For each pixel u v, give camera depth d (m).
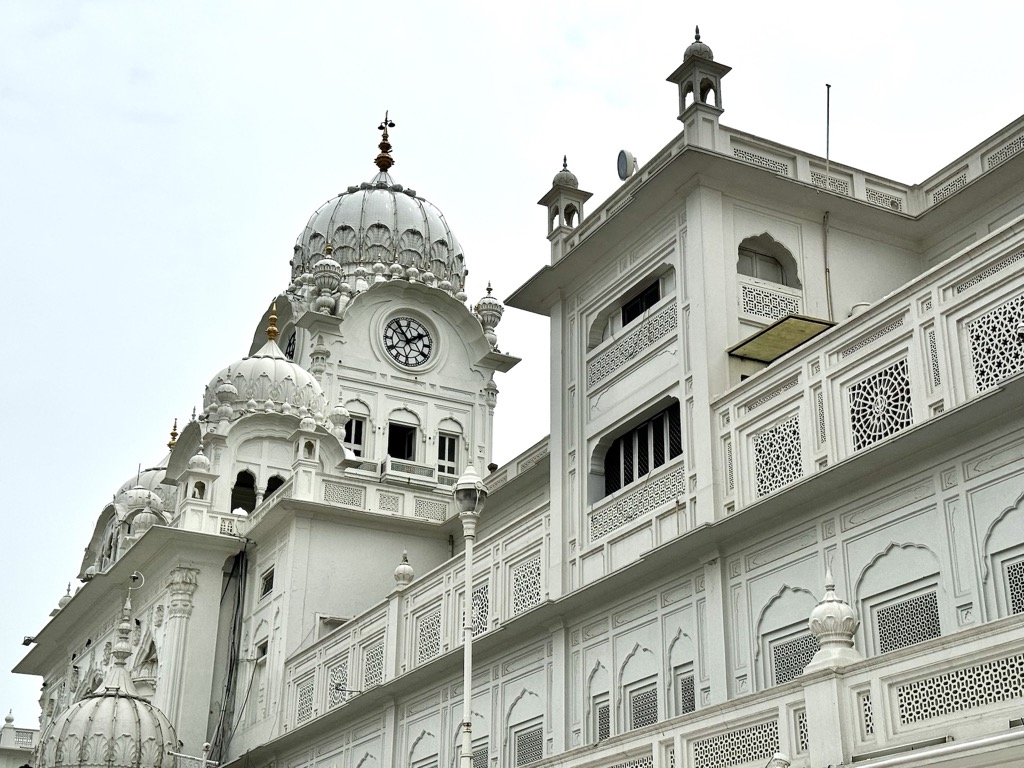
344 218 44.62
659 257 20.20
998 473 14.02
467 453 40.91
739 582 17.30
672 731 14.42
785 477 16.78
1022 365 13.84
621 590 19.47
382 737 25.58
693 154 18.88
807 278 19.83
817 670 12.52
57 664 43.50
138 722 26.98
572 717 20.02
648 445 20.08
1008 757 10.40
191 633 32.41
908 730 11.65
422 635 25.06
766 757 13.16
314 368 39.53
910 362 15.23
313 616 30.56
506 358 42.19
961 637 11.32
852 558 15.64
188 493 33.91
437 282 43.47
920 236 20.97
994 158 19.70
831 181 20.50
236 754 30.78
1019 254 14.19
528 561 22.09
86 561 43.41
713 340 18.58
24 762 47.72
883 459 15.16
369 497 32.19
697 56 19.70
